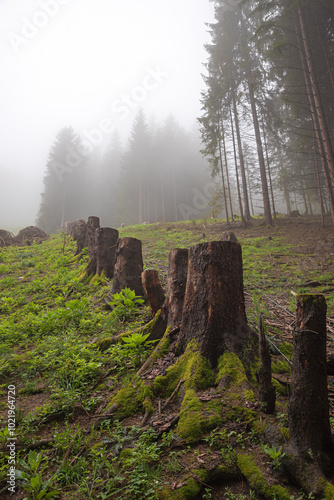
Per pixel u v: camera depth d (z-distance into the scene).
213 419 2.86
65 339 5.19
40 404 3.69
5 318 7.19
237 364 3.53
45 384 4.09
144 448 2.64
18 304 8.22
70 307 6.26
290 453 2.35
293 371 2.53
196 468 2.41
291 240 15.52
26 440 2.98
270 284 8.90
